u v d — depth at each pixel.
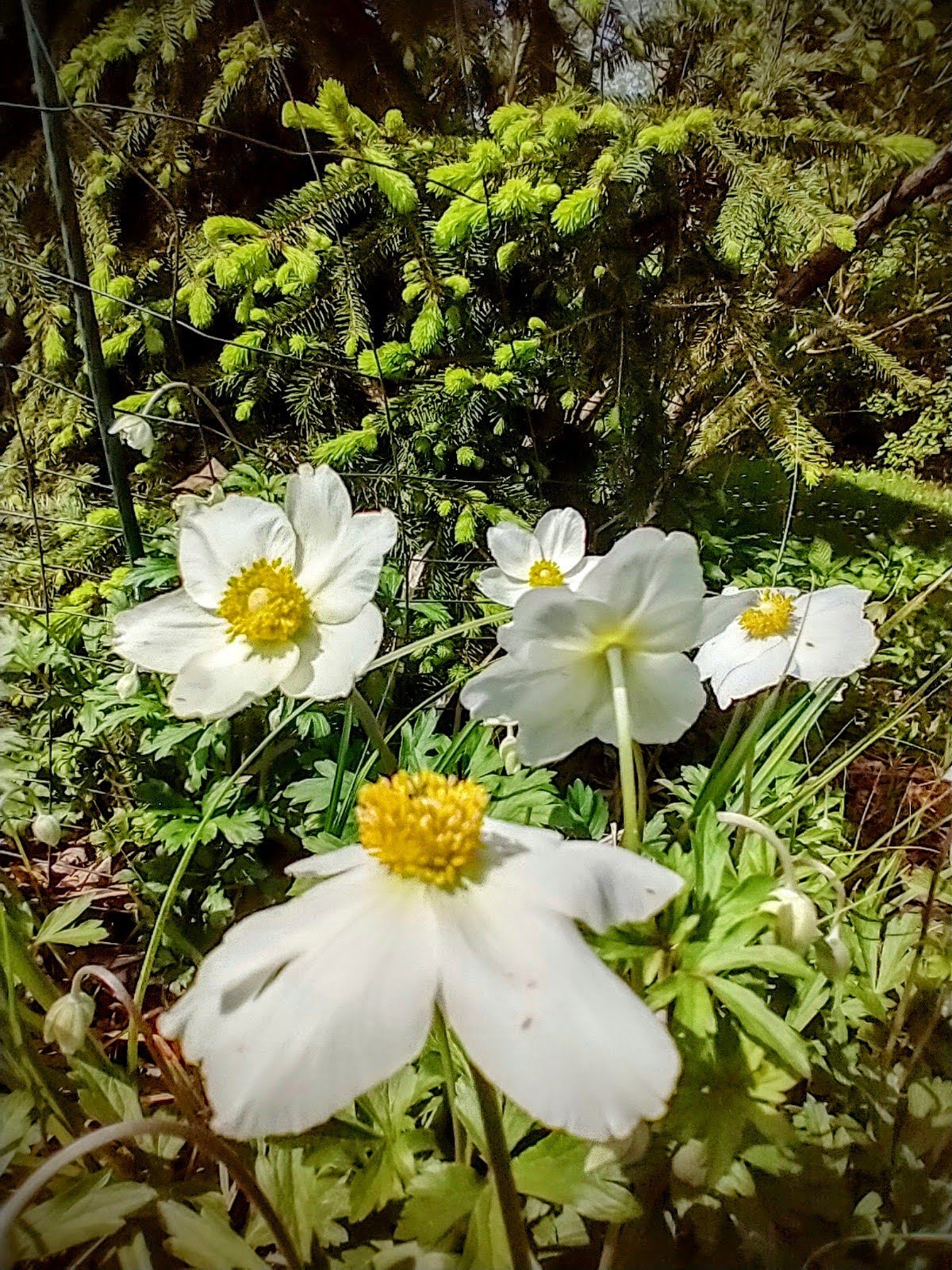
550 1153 0.14
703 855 0.14
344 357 0.30
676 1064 0.09
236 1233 0.15
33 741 0.25
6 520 0.32
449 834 0.11
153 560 0.25
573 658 0.14
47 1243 0.13
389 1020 0.10
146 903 0.22
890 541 0.41
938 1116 0.17
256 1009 0.10
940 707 0.30
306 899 0.11
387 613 0.27
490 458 0.31
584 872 0.11
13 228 0.30
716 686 0.22
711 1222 0.14
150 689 0.23
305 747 0.24
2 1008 0.16
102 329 0.32
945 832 0.23
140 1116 0.16
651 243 0.30
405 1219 0.13
